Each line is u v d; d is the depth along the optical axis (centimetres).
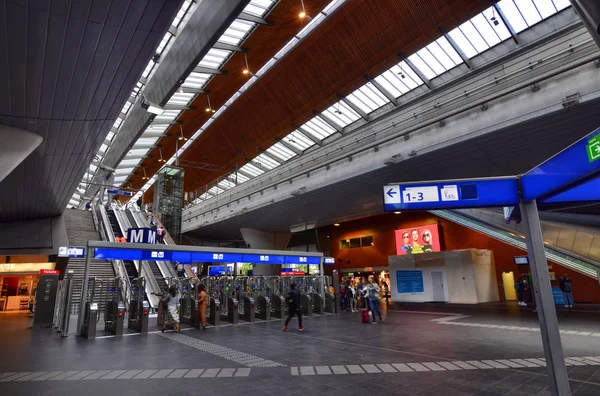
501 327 1023
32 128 830
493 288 2127
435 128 1472
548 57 1141
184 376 568
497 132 1270
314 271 3509
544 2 1194
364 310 1234
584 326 1000
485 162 1527
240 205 2805
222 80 2047
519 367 584
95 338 962
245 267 3225
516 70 1228
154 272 1897
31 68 602
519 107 1205
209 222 3262
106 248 1096
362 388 493
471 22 1370
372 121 1848
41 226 2212
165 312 1119
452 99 1422
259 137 2559
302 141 2420
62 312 1082
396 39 1539
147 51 600
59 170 1205
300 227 3192
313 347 797
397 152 1617
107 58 605
